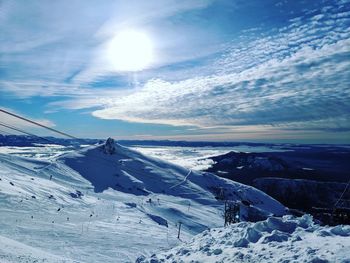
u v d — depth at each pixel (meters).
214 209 169.88
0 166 149.12
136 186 188.25
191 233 111.69
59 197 108.00
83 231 67.62
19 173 142.88
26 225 63.56
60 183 159.88
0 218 65.62
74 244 55.19
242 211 160.75
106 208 107.88
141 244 65.12
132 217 103.12
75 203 106.69
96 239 61.66
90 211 98.12
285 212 192.38
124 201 144.38
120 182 190.38
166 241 74.00
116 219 92.88
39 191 108.69
